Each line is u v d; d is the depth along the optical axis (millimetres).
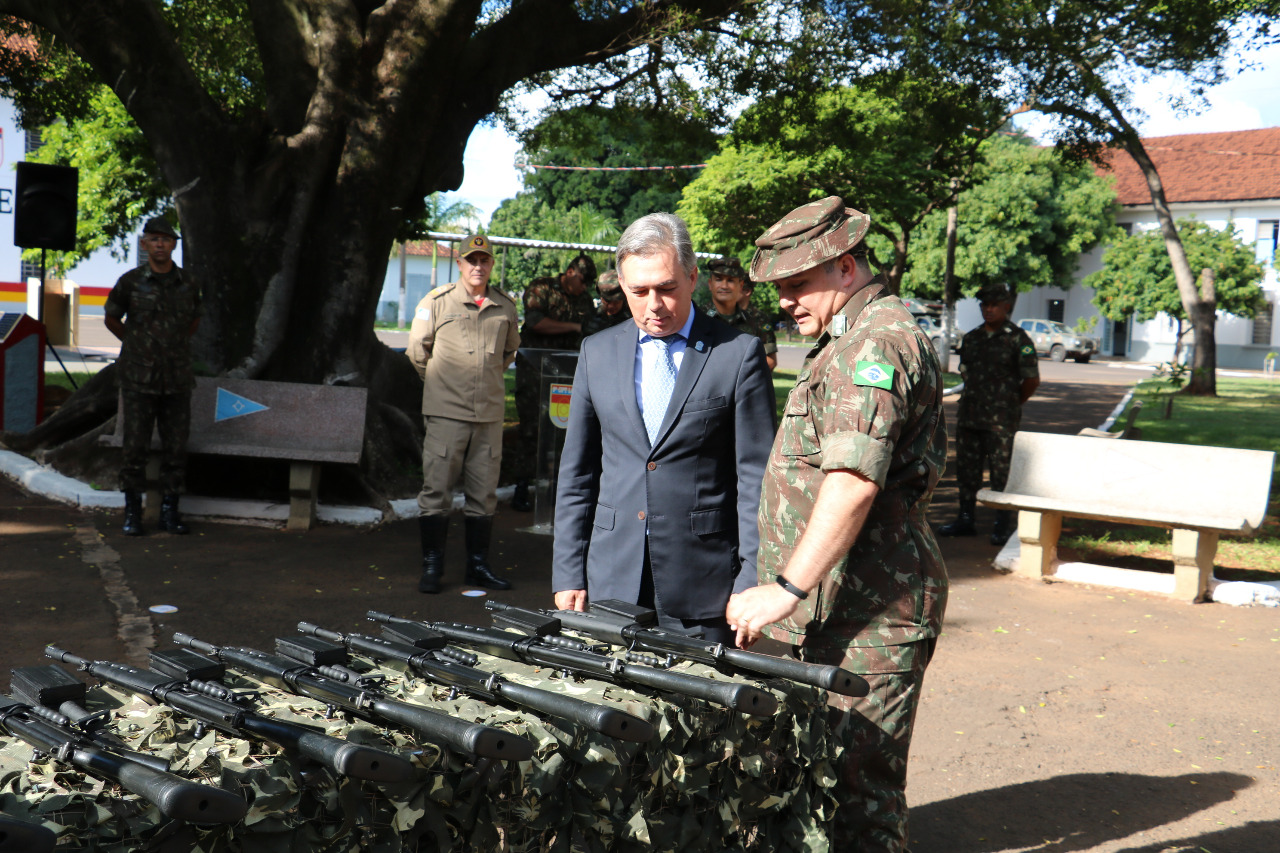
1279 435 13969
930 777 3555
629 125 14492
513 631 2217
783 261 2268
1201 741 3900
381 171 8234
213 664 1812
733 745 1911
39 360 10109
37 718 1558
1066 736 3932
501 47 8977
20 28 11812
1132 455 6391
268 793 1398
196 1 12758
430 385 5668
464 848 1581
